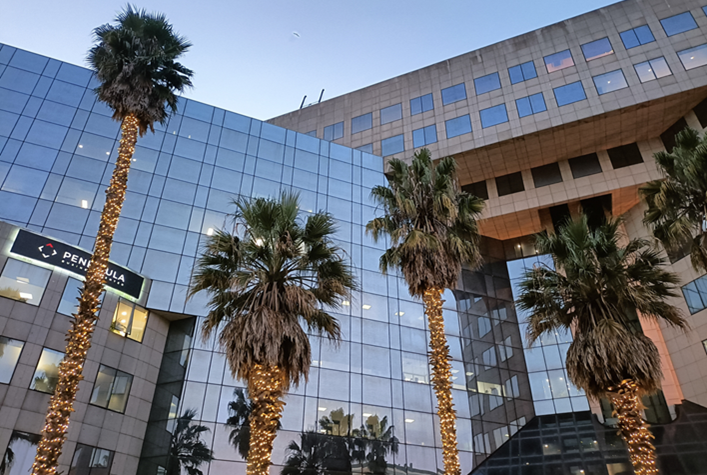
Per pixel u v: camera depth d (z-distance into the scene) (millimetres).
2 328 22547
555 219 41469
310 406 29281
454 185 21109
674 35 37719
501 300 41344
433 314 18172
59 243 26000
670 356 35156
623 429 15586
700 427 29391
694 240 19156
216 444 26016
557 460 30516
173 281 30094
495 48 43969
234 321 15242
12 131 30766
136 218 31094
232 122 38469
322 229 17203
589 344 16531
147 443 26219
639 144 39375
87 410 24250
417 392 32969
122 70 18516
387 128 44656
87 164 31578
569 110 37938
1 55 33125
